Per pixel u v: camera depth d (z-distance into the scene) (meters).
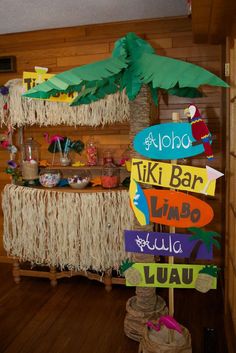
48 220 2.58
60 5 2.37
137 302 2.05
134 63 1.72
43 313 2.35
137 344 1.99
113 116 2.58
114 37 2.81
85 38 2.87
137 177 1.59
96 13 2.55
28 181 2.81
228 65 2.04
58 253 2.58
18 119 2.73
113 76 1.73
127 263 1.65
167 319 1.60
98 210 2.47
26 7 2.40
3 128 3.15
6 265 3.22
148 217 1.59
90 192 2.53
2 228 3.26
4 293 2.66
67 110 2.64
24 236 2.65
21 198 2.63
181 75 1.48
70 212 2.52
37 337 2.07
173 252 1.58
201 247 1.55
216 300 2.51
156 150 1.55
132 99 1.83
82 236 2.51
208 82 1.43
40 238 2.61
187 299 2.54
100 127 2.93
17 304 2.48
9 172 2.88
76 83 1.52
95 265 2.53
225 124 2.39
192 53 2.68
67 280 2.89
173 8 2.48
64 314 2.33
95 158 2.86
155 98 2.03
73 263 2.56
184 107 2.75
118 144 2.91
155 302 2.05
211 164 2.73
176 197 1.54
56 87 1.54
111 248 2.49
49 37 2.94
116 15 2.60
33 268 2.95
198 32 2.28
